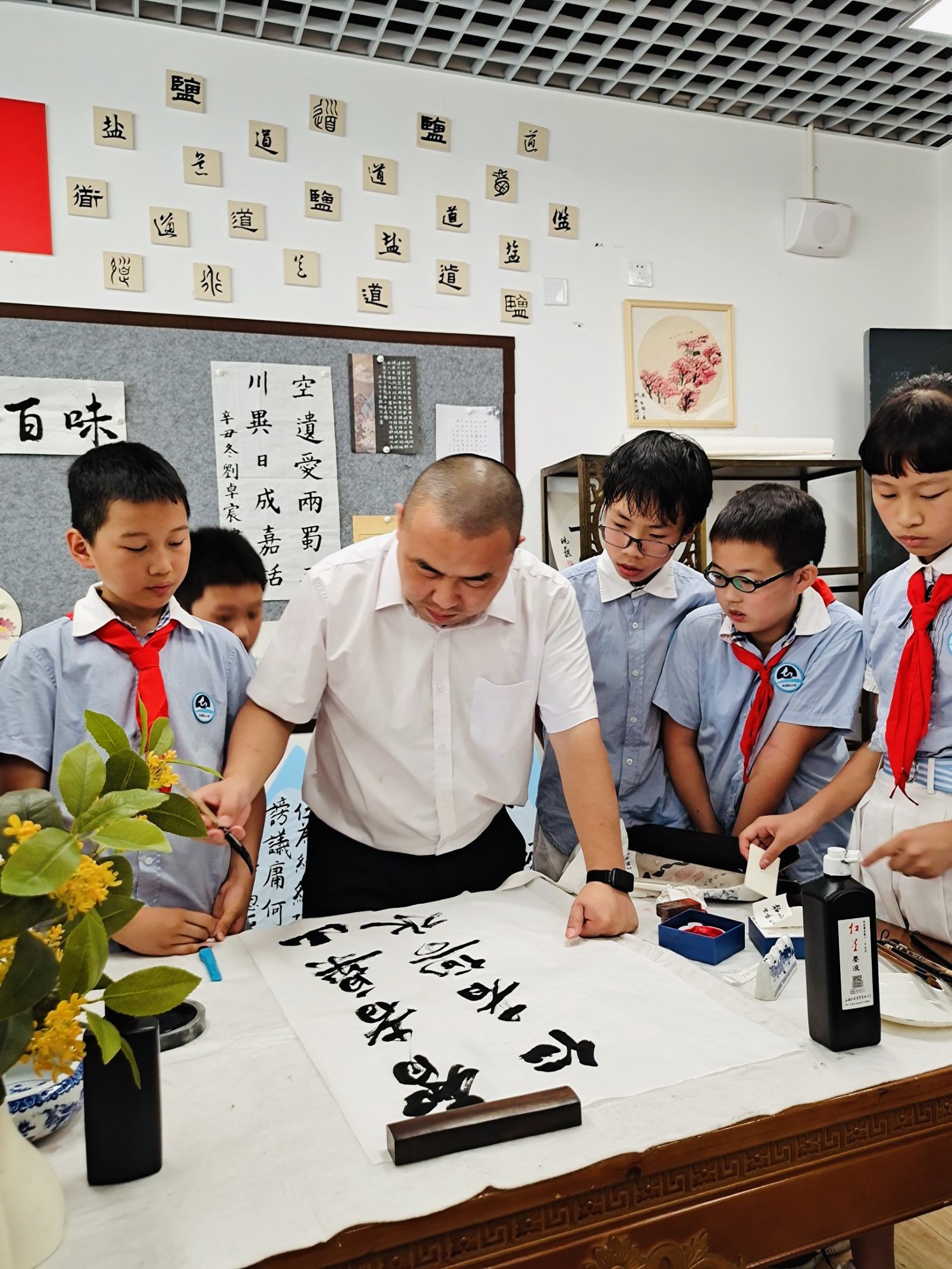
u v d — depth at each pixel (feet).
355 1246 2.06
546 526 8.17
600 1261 2.28
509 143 8.08
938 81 8.51
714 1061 2.71
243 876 4.14
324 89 7.55
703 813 5.35
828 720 4.90
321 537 7.62
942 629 4.20
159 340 7.15
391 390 7.77
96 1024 1.95
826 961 2.75
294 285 7.50
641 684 5.34
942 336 8.84
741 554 4.64
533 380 8.21
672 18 7.29
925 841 3.64
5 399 6.81
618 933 3.66
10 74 6.79
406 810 4.46
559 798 5.50
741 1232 2.44
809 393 9.15
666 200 8.61
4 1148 1.97
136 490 3.92
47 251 6.89
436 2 6.98
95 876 1.94
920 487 3.98
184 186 7.21
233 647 4.72
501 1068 2.68
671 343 8.60
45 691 4.14
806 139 9.05
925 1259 4.77
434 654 4.28
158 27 7.11
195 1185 2.20
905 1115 2.64
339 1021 2.99
